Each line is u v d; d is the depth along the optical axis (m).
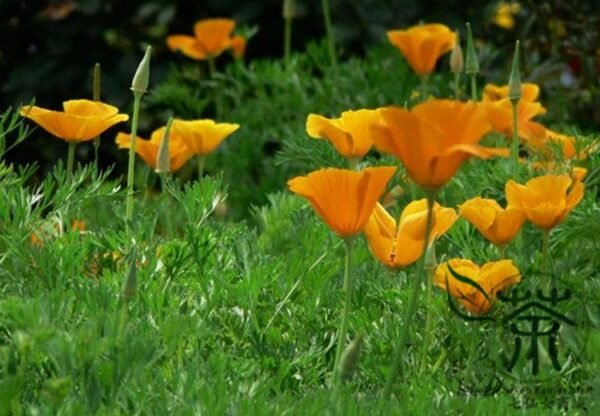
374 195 5.05
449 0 14.42
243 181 11.66
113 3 15.45
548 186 5.89
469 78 11.71
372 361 5.82
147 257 6.16
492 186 7.63
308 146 8.11
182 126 7.66
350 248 5.21
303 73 12.16
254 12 14.80
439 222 5.67
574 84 12.71
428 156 4.57
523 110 8.02
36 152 15.32
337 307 6.29
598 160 7.77
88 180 13.22
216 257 6.22
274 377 5.49
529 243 7.12
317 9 14.65
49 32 15.28
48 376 5.12
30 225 6.16
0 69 15.87
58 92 15.47
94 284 5.89
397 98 11.66
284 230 7.78
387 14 14.34
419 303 6.19
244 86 12.32
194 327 5.20
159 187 11.87
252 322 5.95
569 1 12.66
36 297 5.32
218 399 4.71
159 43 15.52
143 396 4.74
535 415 5.03
